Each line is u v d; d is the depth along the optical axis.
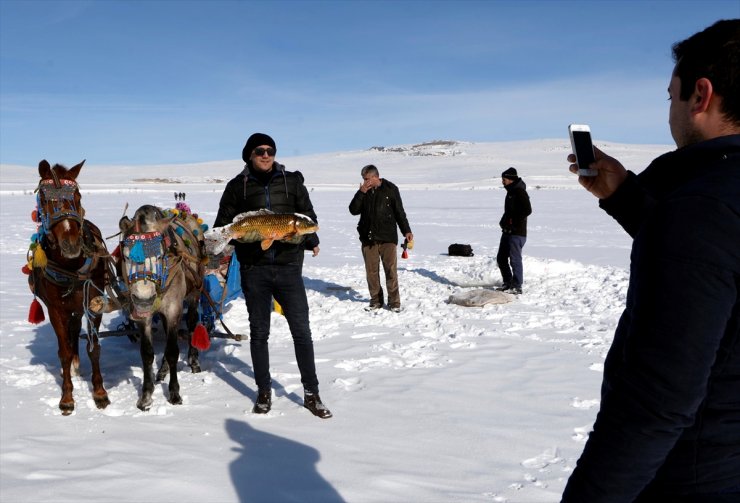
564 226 26.75
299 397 6.05
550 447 4.80
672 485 1.55
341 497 4.02
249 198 5.73
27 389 6.27
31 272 6.04
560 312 9.76
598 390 6.14
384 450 4.78
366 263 10.16
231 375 6.79
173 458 4.61
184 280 6.07
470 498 3.99
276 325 8.95
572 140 2.01
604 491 1.48
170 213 6.85
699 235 1.38
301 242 5.68
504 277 11.66
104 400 5.79
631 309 1.56
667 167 1.69
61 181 5.51
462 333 8.55
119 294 6.14
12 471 4.34
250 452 4.73
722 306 1.36
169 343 5.95
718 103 1.57
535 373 6.74
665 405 1.38
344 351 7.68
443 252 18.64
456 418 5.43
